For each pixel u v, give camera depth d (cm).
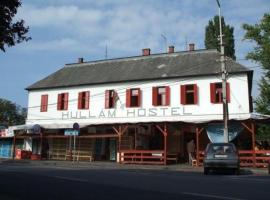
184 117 3475
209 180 1670
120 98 3772
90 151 3816
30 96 4266
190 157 3189
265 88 4091
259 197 1170
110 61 4219
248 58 3959
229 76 3372
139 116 3653
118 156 3453
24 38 1156
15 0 1095
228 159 2172
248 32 3966
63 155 3972
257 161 2855
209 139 3281
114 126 3456
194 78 3503
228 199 1134
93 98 3903
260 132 3925
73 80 4097
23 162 3531
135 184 1523
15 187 1457
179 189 1364
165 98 3581
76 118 3947
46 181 1655
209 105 3409
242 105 3297
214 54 3725
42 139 4119
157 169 2709
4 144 4456
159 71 3731
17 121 8381
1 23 1097
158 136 3681
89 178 1778
